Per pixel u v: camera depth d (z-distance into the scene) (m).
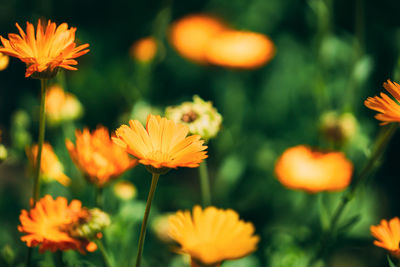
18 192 0.89
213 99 1.09
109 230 0.58
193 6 1.17
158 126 0.45
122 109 0.86
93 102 0.94
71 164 0.63
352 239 0.67
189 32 1.03
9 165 1.03
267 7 1.07
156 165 0.43
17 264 0.58
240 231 0.45
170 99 1.09
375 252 0.79
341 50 0.92
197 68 1.10
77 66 0.78
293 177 0.66
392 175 1.02
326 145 0.70
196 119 0.53
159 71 1.11
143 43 0.76
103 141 0.51
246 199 0.78
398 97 0.44
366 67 0.66
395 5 0.98
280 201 0.78
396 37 0.96
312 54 0.98
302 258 0.60
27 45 0.45
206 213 0.45
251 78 1.03
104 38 1.10
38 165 0.47
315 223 0.69
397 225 0.46
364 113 0.89
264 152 0.86
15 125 0.60
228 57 0.86
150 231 0.67
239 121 0.91
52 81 0.63
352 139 0.69
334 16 1.02
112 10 1.13
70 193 0.63
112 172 0.51
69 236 0.47
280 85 1.01
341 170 0.65
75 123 0.76
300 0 1.04
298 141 0.92
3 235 0.67
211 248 0.44
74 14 1.10
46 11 0.70
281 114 0.98
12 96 1.20
